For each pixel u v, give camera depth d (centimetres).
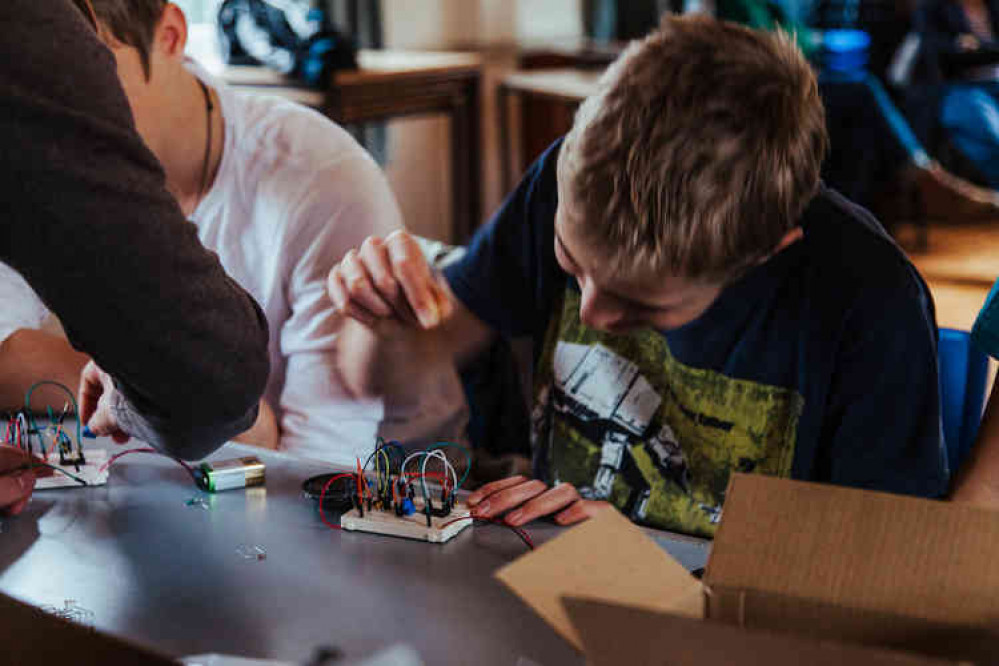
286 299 155
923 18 452
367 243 132
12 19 70
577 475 126
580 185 77
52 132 71
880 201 490
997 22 473
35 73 71
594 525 67
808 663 51
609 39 535
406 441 141
